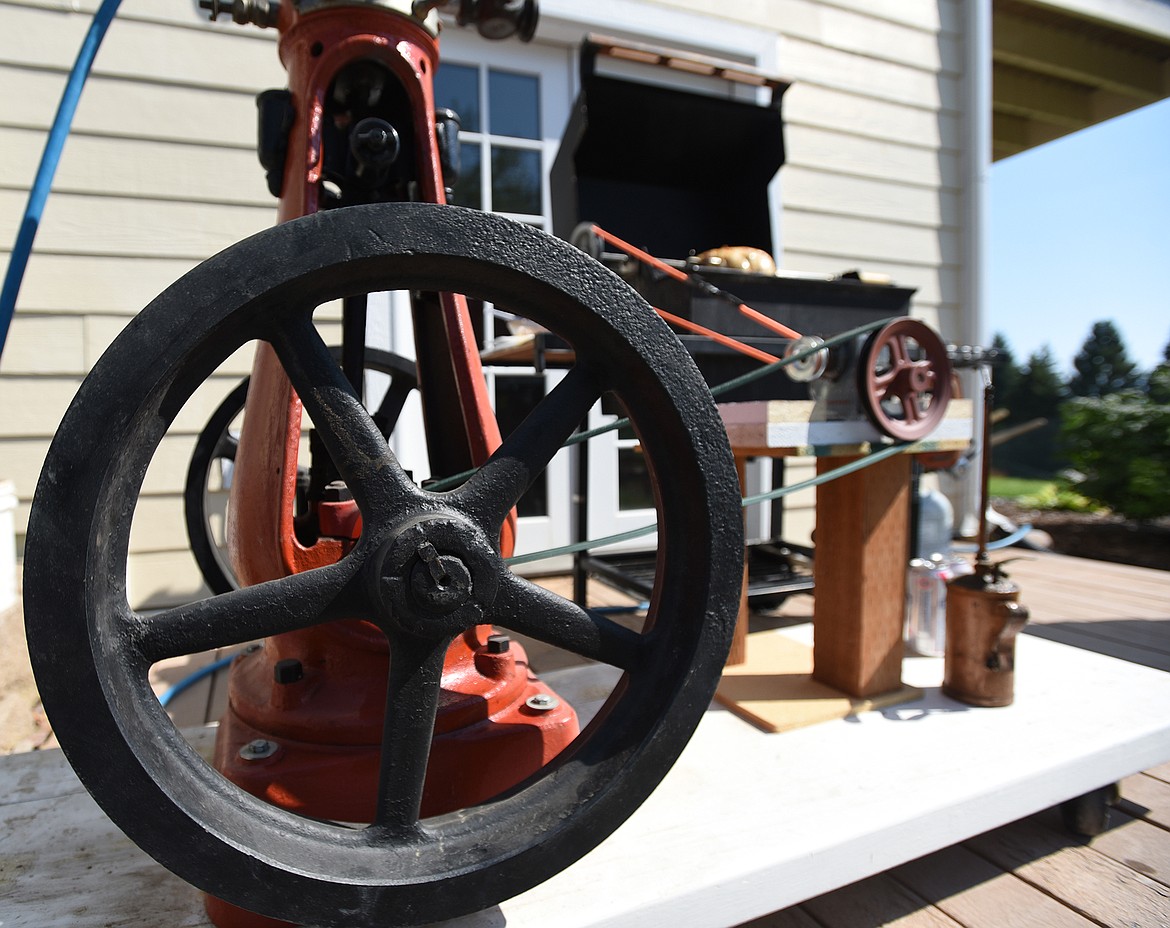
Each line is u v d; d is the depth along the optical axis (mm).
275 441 830
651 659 749
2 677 1477
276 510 812
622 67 2852
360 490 650
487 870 648
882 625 1271
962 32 3529
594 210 2215
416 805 672
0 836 880
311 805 748
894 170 3389
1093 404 5758
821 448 1202
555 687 1327
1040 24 4488
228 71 2281
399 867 644
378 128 874
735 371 1435
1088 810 1116
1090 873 1057
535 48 2781
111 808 572
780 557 2322
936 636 1577
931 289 3520
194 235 2258
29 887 781
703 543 727
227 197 2293
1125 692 1295
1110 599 2551
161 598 2230
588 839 682
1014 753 1068
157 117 2207
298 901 608
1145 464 5180
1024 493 9836
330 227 620
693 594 734
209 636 630
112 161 2160
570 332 708
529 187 2822
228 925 708
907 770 1022
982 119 3482
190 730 1212
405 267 653
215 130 2273
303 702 824
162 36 2203
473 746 806
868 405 1157
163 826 583
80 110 2117
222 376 2271
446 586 635
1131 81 5020
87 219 2135
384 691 830
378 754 769
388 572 625
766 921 958
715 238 2344
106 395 566
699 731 1160
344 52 860
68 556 558
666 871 802
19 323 2068
